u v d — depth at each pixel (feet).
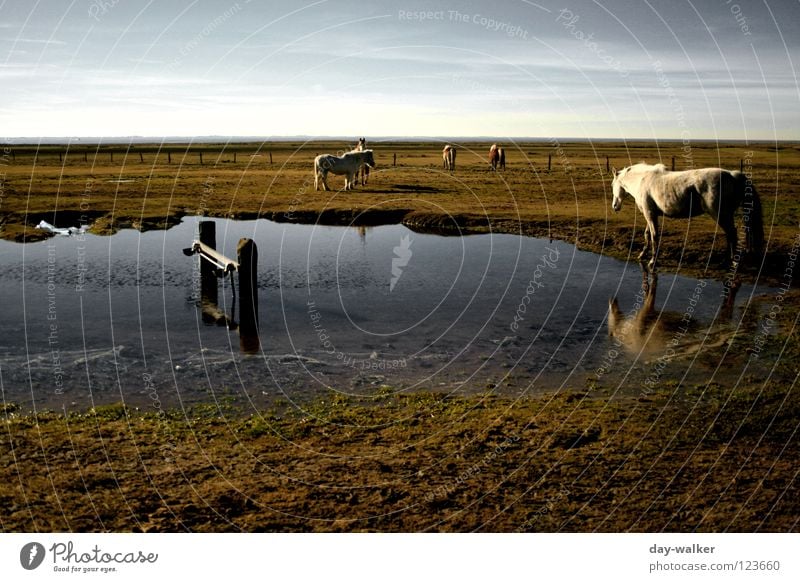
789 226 62.95
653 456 21.61
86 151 254.06
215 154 226.58
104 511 18.03
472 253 60.90
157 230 72.59
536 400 27.09
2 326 37.58
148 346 34.19
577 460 21.36
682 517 18.12
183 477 20.06
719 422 24.21
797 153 249.34
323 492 19.42
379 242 67.21
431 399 27.27
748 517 18.03
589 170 138.62
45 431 23.11
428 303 44.29
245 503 18.72
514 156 211.00
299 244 66.08
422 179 116.78
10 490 18.90
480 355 33.58
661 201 51.65
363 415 25.50
